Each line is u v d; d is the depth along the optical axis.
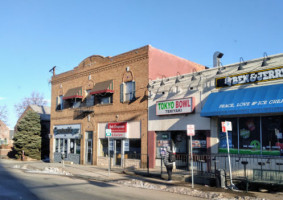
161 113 18.58
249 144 14.45
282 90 12.76
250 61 14.60
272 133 13.70
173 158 15.02
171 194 11.58
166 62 21.97
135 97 21.23
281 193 11.61
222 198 10.57
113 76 23.56
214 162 14.89
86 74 26.81
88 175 17.64
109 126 22.98
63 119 29.69
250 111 13.16
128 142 21.62
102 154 24.31
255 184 12.87
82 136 26.47
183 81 17.91
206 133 16.28
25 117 37.69
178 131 18.42
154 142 19.47
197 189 12.28
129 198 10.54
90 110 25.20
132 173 17.91
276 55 13.59
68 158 28.31
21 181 15.09
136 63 21.48
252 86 14.31
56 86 31.42
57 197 10.59
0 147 48.19
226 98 14.77
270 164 13.30
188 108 17.06
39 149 37.34
